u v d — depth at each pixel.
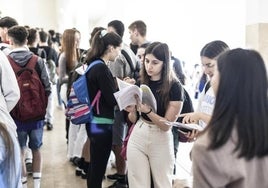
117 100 2.46
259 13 3.03
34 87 3.21
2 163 1.92
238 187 1.19
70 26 12.55
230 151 1.17
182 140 2.78
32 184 3.81
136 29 4.05
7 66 2.74
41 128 3.40
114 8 8.09
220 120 1.19
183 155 4.47
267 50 3.04
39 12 14.80
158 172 2.48
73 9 11.09
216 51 2.19
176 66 3.55
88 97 2.85
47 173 4.19
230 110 1.19
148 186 2.48
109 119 2.91
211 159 1.17
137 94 2.42
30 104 3.20
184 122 2.26
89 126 2.92
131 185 2.51
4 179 1.92
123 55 3.58
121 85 2.78
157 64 2.44
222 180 1.17
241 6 3.48
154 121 2.42
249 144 1.16
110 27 3.75
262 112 1.19
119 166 3.66
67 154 4.82
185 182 1.95
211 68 2.22
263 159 1.20
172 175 2.54
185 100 2.75
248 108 1.18
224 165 1.16
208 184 1.18
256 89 1.19
